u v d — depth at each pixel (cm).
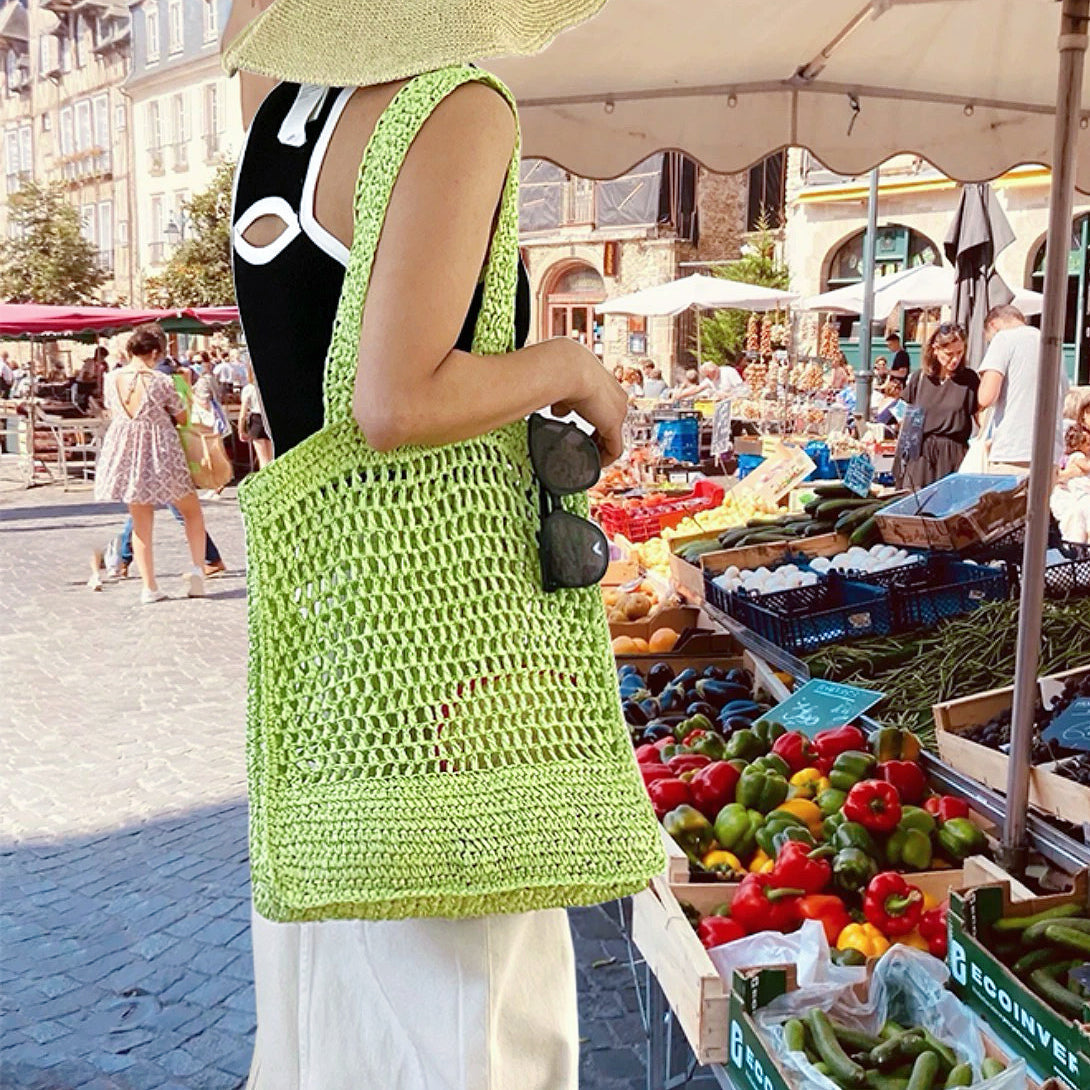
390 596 120
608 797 123
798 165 2342
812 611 425
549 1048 134
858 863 268
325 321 123
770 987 220
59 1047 323
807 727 356
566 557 124
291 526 119
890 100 431
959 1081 199
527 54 124
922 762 331
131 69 4812
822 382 1877
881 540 509
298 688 121
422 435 114
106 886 423
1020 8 356
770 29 373
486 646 121
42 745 583
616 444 133
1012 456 712
